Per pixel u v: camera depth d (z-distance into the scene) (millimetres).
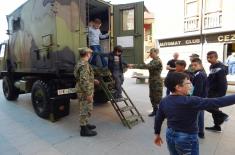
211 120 5289
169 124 2207
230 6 13344
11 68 7449
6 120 5586
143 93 8984
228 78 9547
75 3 5230
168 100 2203
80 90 4379
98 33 6262
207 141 4082
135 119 5176
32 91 5844
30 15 5902
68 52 5125
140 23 6324
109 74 5547
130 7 6473
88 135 4441
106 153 3693
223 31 13703
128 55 6582
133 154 3641
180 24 15453
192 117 2096
